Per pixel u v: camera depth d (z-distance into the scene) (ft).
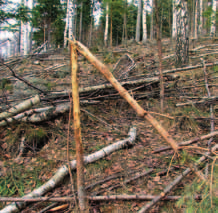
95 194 6.74
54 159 8.63
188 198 5.68
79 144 4.90
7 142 9.36
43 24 51.31
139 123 11.96
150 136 10.57
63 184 7.45
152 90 14.21
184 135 10.21
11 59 22.79
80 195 5.20
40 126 10.32
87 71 18.11
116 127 11.25
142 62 20.89
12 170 8.02
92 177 7.75
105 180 7.41
